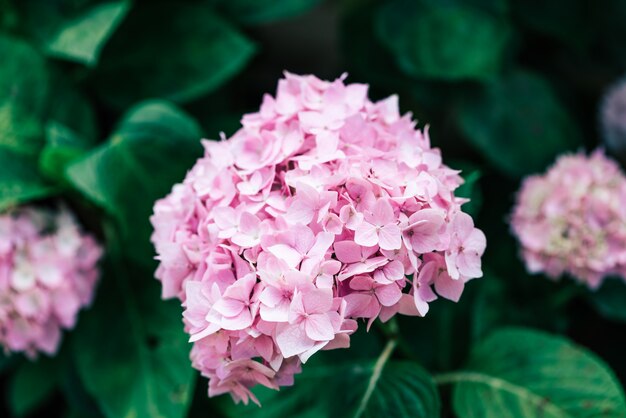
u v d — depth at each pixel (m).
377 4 0.96
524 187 0.77
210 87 0.83
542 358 0.67
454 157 1.02
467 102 0.90
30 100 0.81
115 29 0.84
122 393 0.74
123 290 0.78
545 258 0.75
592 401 0.65
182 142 0.72
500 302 0.78
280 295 0.49
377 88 0.94
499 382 0.67
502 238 0.87
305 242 0.50
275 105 0.57
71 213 0.78
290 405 0.67
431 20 0.88
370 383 0.62
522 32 1.00
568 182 0.74
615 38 1.00
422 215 0.50
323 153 0.53
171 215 0.57
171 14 0.85
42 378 0.83
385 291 0.50
